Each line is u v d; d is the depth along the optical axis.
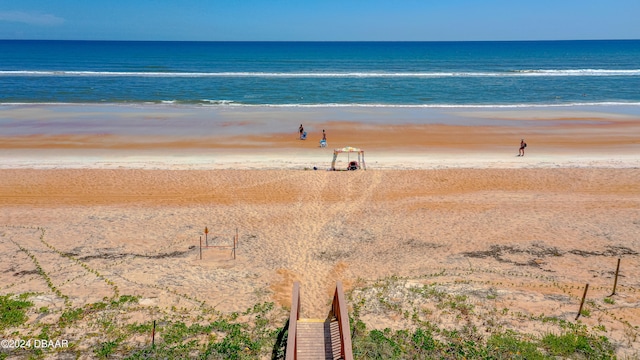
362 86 65.19
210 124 41.47
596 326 14.14
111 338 13.45
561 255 18.80
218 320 14.46
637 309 15.05
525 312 14.92
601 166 29.72
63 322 14.06
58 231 20.56
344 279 17.11
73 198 24.28
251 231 20.95
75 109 47.06
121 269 17.55
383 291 16.20
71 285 16.28
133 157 31.64
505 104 52.06
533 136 37.94
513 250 19.25
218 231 20.91
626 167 29.45
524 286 16.52
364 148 34.66
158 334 13.65
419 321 14.48
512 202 24.11
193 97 55.44
